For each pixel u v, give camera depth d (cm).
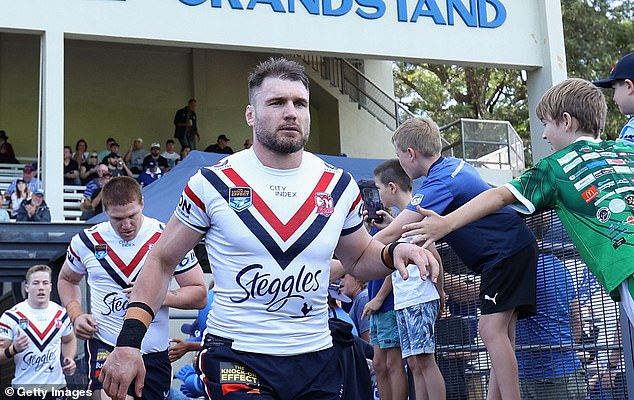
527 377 505
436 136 499
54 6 1527
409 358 548
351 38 1691
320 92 2208
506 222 469
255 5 1633
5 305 910
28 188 1608
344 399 352
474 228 468
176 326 1257
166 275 339
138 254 532
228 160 336
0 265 911
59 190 1488
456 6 1764
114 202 523
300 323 332
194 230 333
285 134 326
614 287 368
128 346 325
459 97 3394
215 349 330
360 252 356
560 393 490
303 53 1673
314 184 336
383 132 2211
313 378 332
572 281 484
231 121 2425
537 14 1817
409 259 343
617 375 460
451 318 556
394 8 1723
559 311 490
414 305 535
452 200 474
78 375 723
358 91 2225
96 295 534
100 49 2394
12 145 2281
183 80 2447
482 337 470
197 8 1602
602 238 375
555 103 407
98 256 532
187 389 691
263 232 326
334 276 466
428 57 1738
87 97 2366
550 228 495
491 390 481
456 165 484
